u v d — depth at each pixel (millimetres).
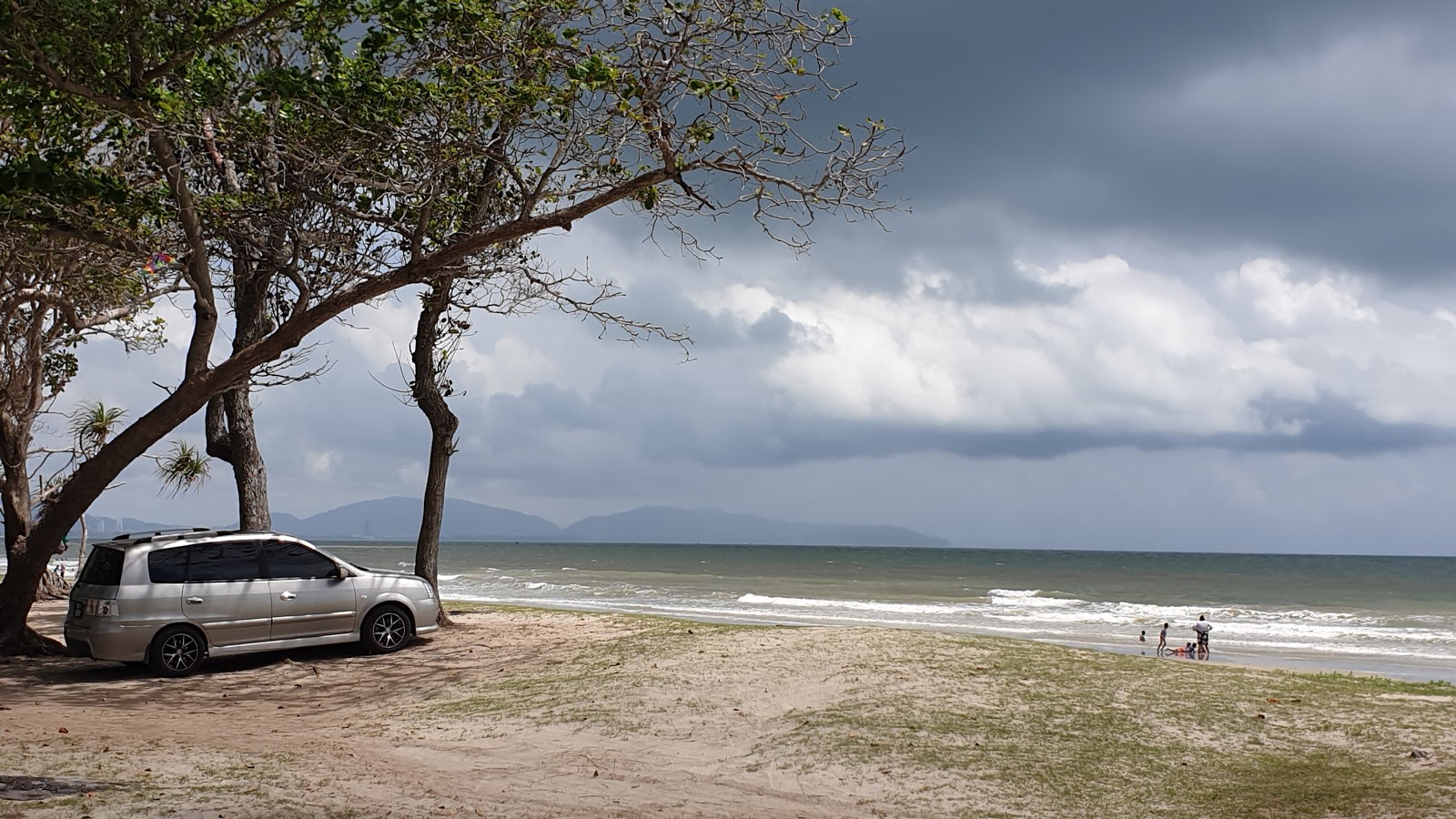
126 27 9672
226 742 9250
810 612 35281
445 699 12000
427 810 6809
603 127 13953
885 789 8016
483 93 12672
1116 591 56719
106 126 13656
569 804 7344
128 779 7211
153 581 13781
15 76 9891
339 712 11555
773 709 10703
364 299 14648
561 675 12891
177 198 13625
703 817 7121
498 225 15469
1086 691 11156
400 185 13664
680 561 102250
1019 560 135875
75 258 16141
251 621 14273
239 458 18547
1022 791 7883
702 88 12734
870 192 13211
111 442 15031
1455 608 42594
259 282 17672
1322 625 33812
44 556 15531
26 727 9633
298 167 14117
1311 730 9469
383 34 12008
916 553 184000
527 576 62500
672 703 11000
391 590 15578
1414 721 9586
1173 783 7988
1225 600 48875
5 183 10195
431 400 18312
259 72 12758
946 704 10555
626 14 12805
